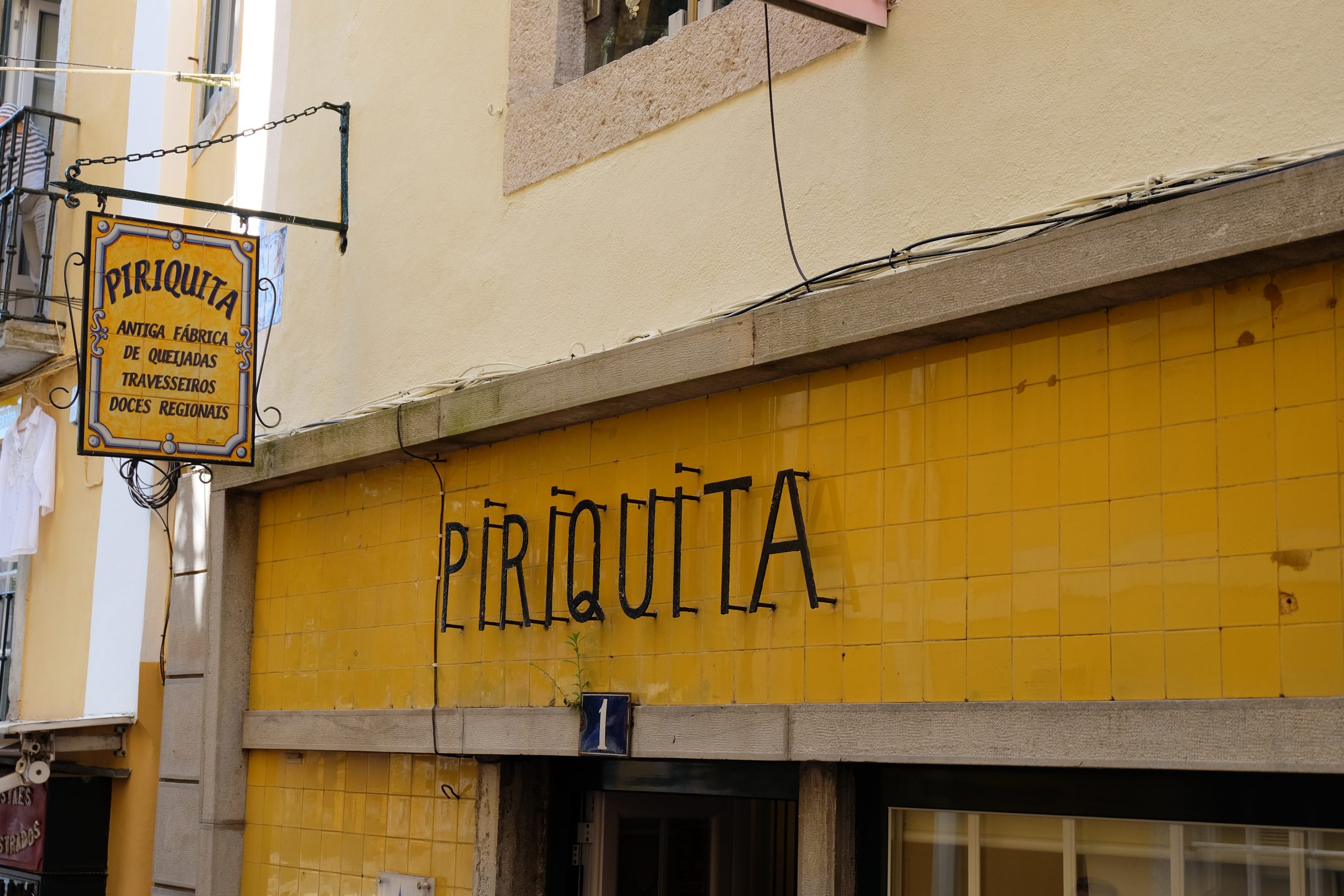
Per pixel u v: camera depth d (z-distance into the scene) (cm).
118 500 983
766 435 521
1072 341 431
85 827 916
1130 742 395
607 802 646
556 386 587
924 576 460
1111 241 402
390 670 688
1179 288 403
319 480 758
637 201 592
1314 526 370
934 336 458
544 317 630
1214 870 402
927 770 474
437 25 724
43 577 1098
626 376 555
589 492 594
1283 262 379
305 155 808
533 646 608
